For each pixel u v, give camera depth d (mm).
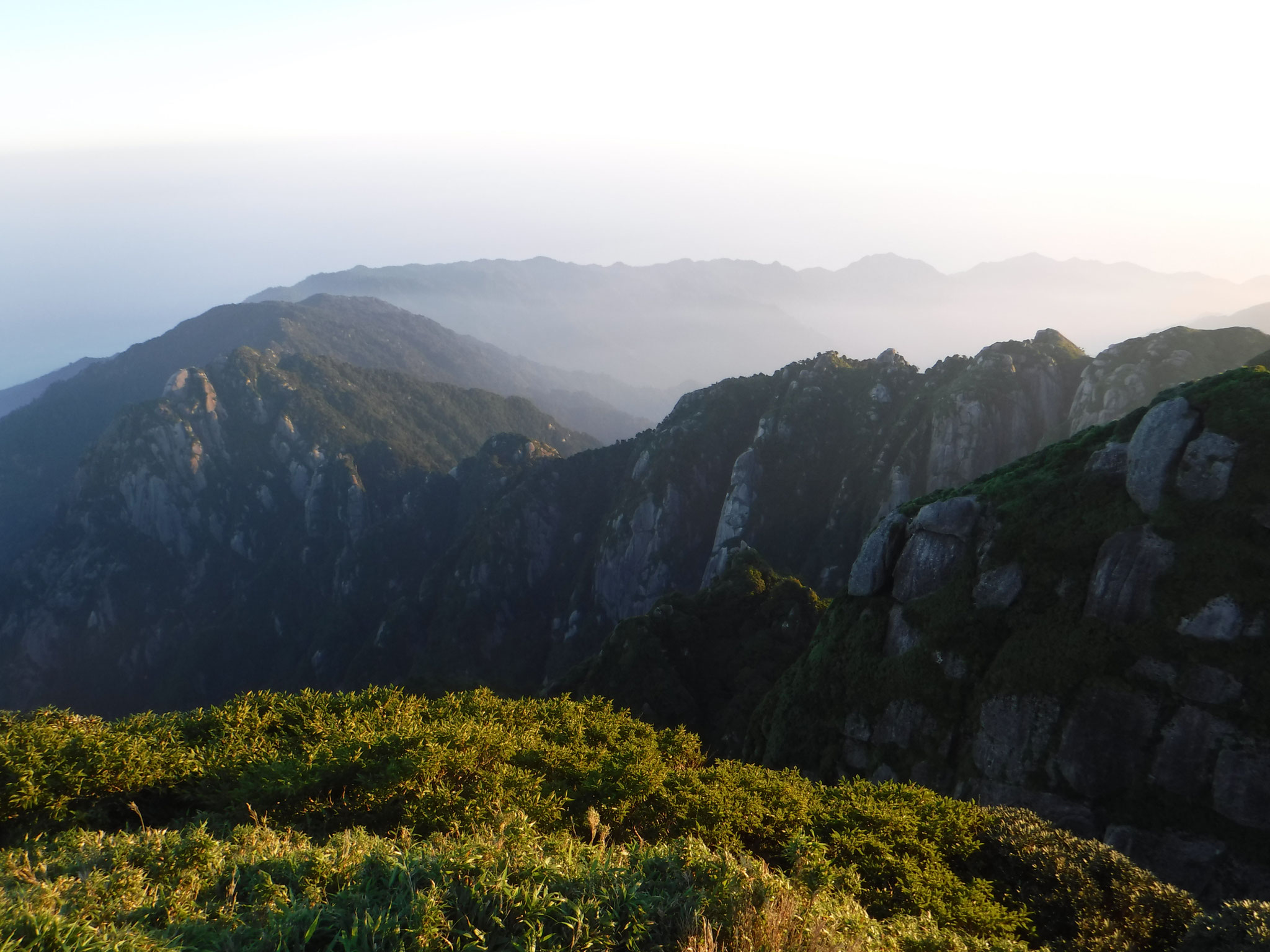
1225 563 39062
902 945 11250
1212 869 34875
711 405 196500
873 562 55469
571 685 85375
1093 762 39344
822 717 53312
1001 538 48562
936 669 47812
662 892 9016
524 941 7555
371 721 22203
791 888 10422
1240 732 35875
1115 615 41562
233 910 8586
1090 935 15344
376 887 8773
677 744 26719
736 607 88625
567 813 17375
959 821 19531
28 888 8750
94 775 15734
